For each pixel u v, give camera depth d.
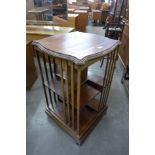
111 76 1.31
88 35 1.33
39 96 1.93
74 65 0.91
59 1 2.42
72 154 1.24
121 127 1.50
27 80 1.99
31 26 2.50
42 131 1.44
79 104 1.09
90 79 1.40
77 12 4.34
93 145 1.31
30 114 1.64
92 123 1.43
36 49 1.17
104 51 0.98
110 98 1.92
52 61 1.25
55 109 1.57
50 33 2.22
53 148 1.29
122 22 2.73
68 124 1.38
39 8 2.40
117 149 1.29
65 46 1.05
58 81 1.38
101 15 6.62
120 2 3.17
